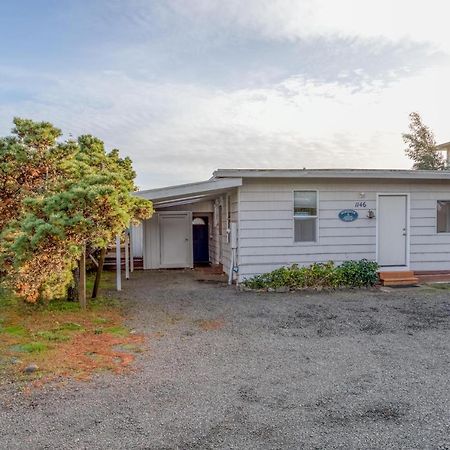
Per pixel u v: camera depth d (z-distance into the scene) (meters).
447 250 11.75
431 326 6.80
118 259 10.47
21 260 6.73
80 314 7.47
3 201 8.07
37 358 5.07
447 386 4.29
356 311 7.94
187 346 5.70
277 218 10.98
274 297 9.42
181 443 3.15
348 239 11.27
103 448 3.08
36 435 3.27
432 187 11.62
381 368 4.84
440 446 3.11
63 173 8.17
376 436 3.26
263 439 3.21
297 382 4.40
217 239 14.88
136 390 4.17
